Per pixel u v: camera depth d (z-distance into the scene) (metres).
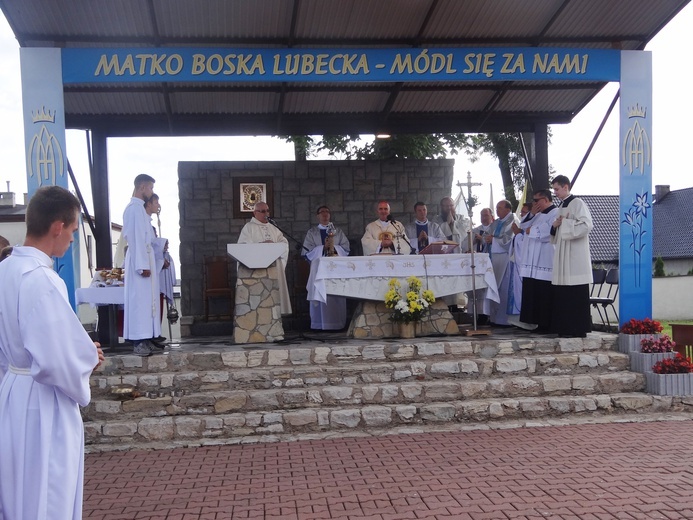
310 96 9.91
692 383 7.48
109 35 8.15
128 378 7.10
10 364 3.01
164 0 7.61
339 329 10.79
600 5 8.38
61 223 3.11
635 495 4.77
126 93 9.36
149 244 7.68
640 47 9.21
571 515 4.41
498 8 8.30
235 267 11.45
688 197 35.12
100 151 10.16
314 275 9.69
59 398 2.99
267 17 8.09
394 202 11.86
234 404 6.97
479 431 6.75
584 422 7.03
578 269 8.30
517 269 10.04
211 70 7.99
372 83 9.58
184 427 6.68
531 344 8.02
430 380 7.51
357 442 6.44
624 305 8.59
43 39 8.05
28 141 7.71
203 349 7.93
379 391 7.18
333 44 8.72
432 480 5.21
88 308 13.76
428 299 8.65
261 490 5.11
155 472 5.66
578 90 10.24
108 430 6.61
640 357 7.81
